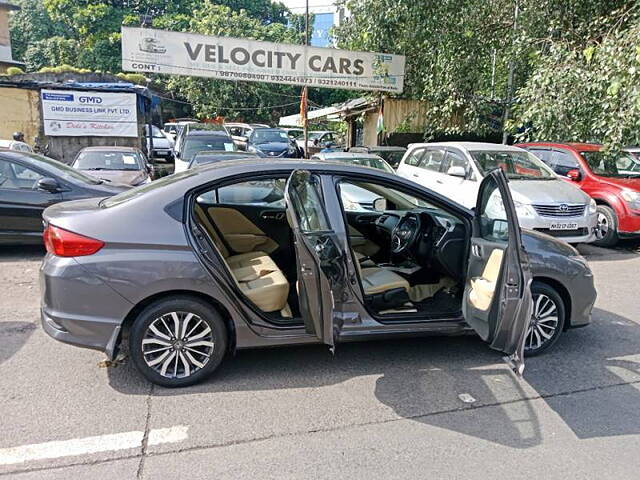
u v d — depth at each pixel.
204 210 4.47
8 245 7.14
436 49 12.03
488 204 3.66
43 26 40.19
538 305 4.09
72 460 2.68
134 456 2.73
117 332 3.30
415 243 4.31
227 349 3.66
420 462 2.75
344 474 2.63
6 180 6.85
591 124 8.51
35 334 4.32
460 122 13.47
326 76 13.00
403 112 15.37
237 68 12.53
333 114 19.94
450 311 3.91
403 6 11.34
